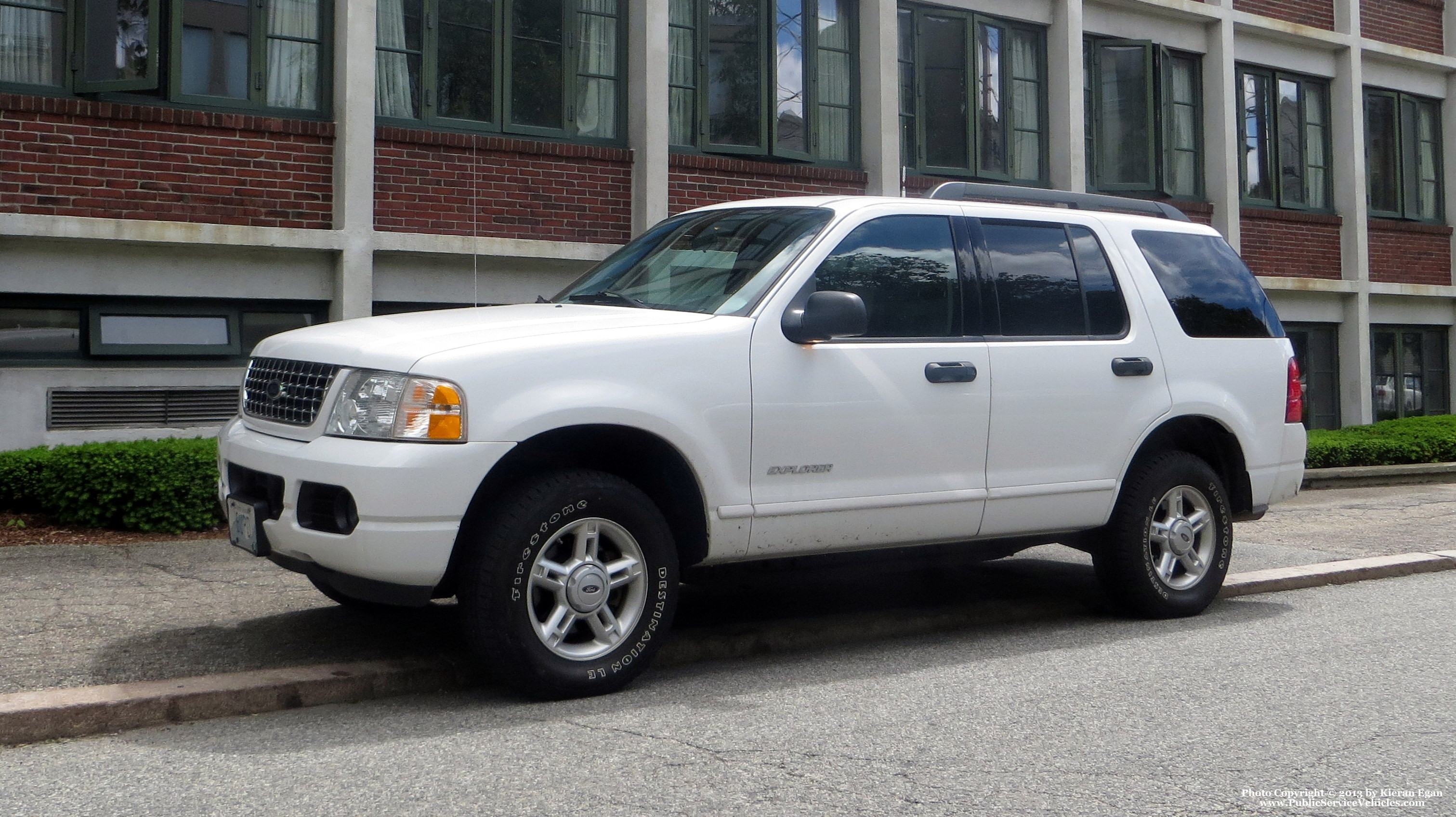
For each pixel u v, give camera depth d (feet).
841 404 18.11
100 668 16.79
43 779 13.26
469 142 35.55
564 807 12.38
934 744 14.60
